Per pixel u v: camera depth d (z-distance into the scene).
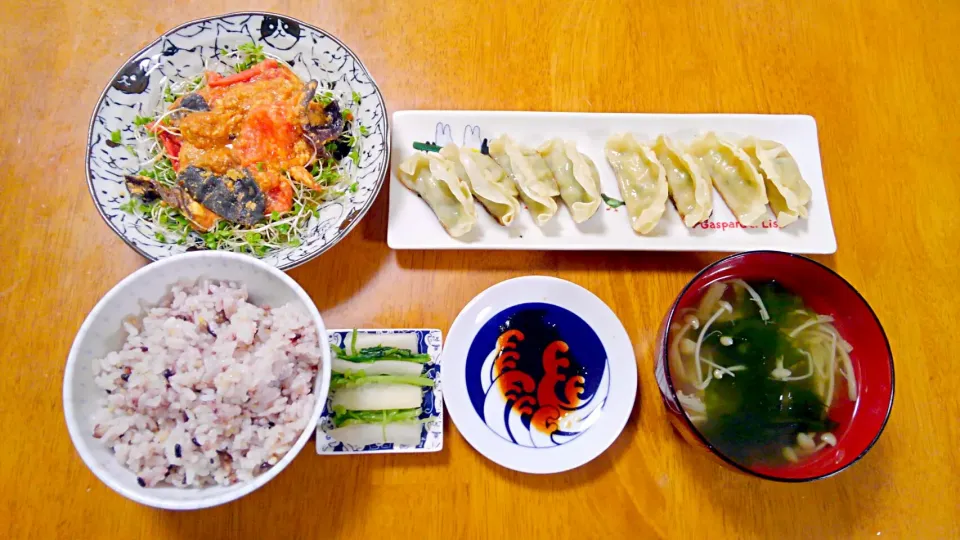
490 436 0.38
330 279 0.40
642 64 0.45
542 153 0.44
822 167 0.44
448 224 0.41
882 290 0.42
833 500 0.38
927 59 0.47
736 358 0.38
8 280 0.39
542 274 0.41
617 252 0.42
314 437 0.37
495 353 0.39
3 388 0.37
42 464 0.36
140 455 0.32
